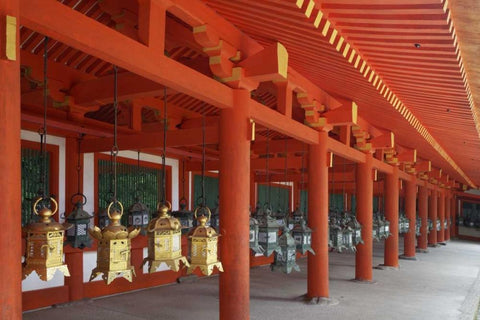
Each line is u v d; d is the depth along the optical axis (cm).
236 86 625
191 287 1174
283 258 853
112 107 1199
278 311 935
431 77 618
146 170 1210
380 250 2312
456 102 741
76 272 957
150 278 1170
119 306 960
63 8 363
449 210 3269
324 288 998
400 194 3091
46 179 912
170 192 1292
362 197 1270
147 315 897
